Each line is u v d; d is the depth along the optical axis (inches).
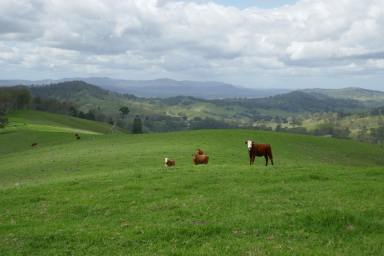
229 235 613.3
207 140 2657.5
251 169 1208.2
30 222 731.4
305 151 2593.5
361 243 580.4
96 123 7598.4
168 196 876.6
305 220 660.1
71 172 1669.5
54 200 887.7
